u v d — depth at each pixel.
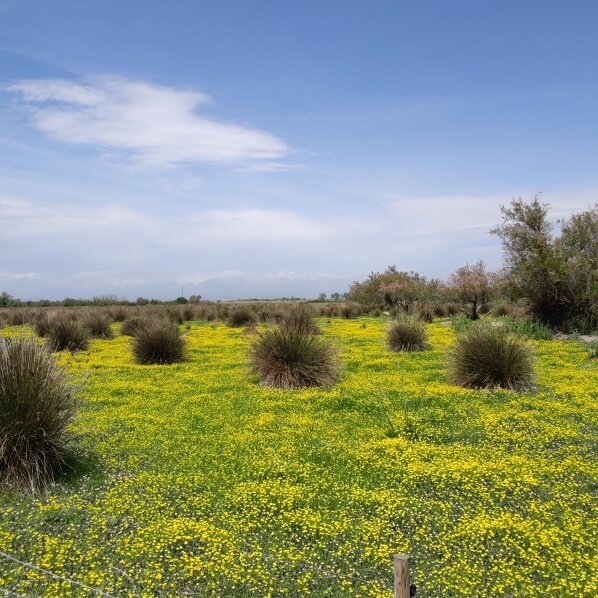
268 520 5.59
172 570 4.70
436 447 7.68
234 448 7.72
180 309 33.78
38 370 6.93
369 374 13.09
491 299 29.20
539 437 7.93
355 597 4.32
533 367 11.53
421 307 32.12
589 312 20.77
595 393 10.55
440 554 4.95
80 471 6.96
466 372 11.55
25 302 51.22
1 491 6.21
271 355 12.13
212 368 14.69
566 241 21.42
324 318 32.84
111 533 5.32
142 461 7.32
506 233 22.81
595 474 6.54
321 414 9.49
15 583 4.47
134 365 15.04
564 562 4.71
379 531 5.27
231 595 4.39
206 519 5.61
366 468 6.95
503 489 6.23
